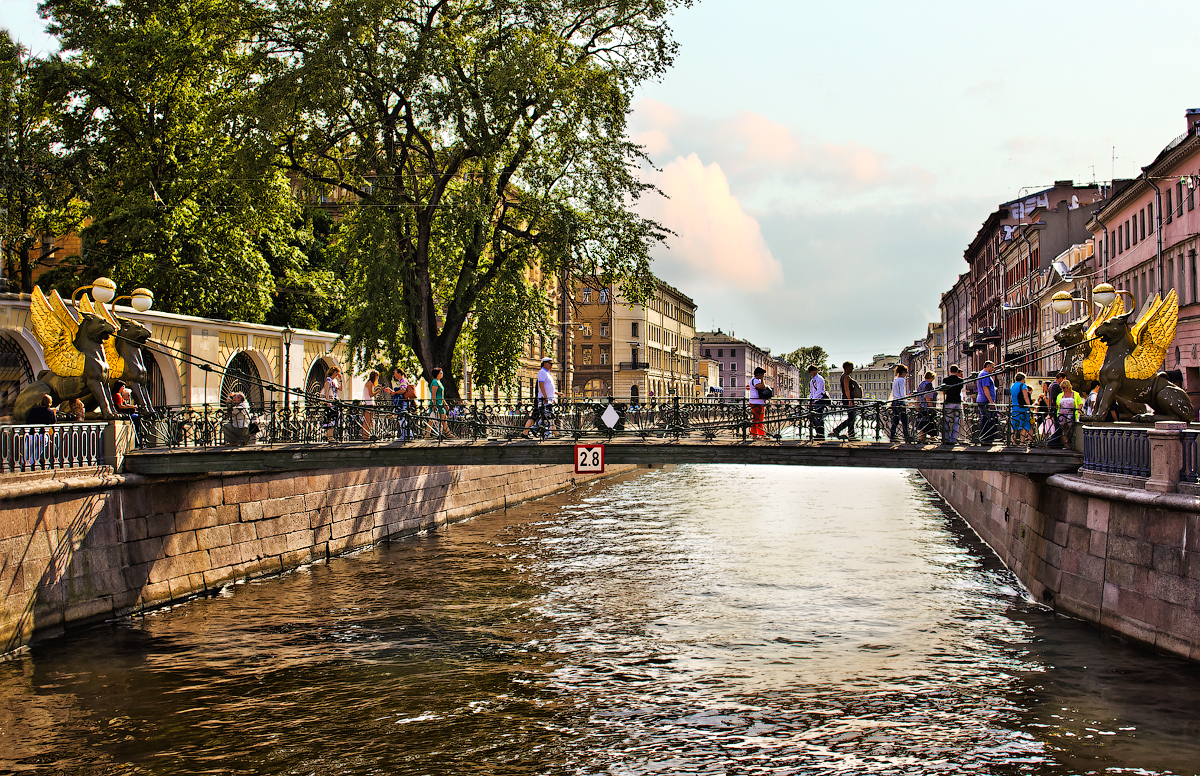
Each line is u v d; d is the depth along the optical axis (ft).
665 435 62.95
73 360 57.52
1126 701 39.09
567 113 90.43
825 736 37.58
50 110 96.07
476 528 97.14
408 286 89.51
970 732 37.47
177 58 93.35
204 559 63.36
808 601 60.13
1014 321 216.33
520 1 88.43
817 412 60.85
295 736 38.06
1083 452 54.34
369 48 83.66
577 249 92.94
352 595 62.90
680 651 49.39
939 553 77.97
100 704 41.55
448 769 34.94
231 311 104.47
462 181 100.94
